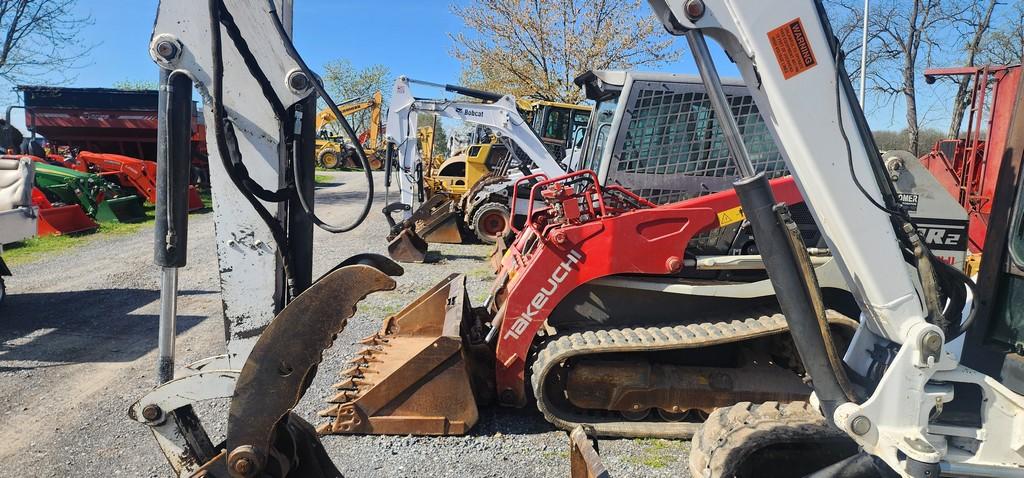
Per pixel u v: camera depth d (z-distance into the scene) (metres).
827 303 4.23
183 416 2.49
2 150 13.75
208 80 2.20
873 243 2.14
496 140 14.66
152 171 14.32
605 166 4.95
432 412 3.99
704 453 2.57
